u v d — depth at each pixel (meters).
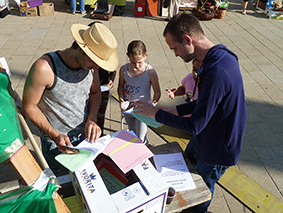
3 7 7.86
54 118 1.92
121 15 8.83
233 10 10.00
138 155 1.60
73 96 1.86
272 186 3.00
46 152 2.11
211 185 2.14
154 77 2.78
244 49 6.72
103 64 1.65
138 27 7.84
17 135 1.27
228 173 2.55
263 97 4.72
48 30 7.14
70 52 1.71
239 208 2.72
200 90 1.57
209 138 1.81
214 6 8.86
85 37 1.64
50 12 8.25
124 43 6.61
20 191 1.21
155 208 1.48
